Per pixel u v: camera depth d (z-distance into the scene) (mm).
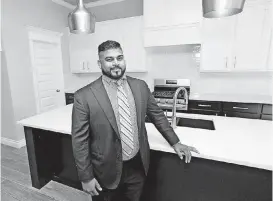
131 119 1025
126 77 1079
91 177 1019
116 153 1015
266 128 1427
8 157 2684
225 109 2686
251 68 2619
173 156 1237
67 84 3980
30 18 3088
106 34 3418
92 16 1556
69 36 3832
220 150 1050
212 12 910
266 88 2875
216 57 2758
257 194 1061
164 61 3400
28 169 2355
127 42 3273
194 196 1247
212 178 1159
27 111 3133
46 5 3371
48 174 1979
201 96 2951
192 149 1048
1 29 2662
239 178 1084
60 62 3750
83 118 960
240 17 2531
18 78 2945
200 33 2678
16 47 2887
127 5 3514
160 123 1140
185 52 3223
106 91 986
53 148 1844
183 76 3318
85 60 3750
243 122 1594
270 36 2447
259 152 1019
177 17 2717
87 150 1004
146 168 1121
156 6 2795
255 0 2420
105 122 959
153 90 3557
